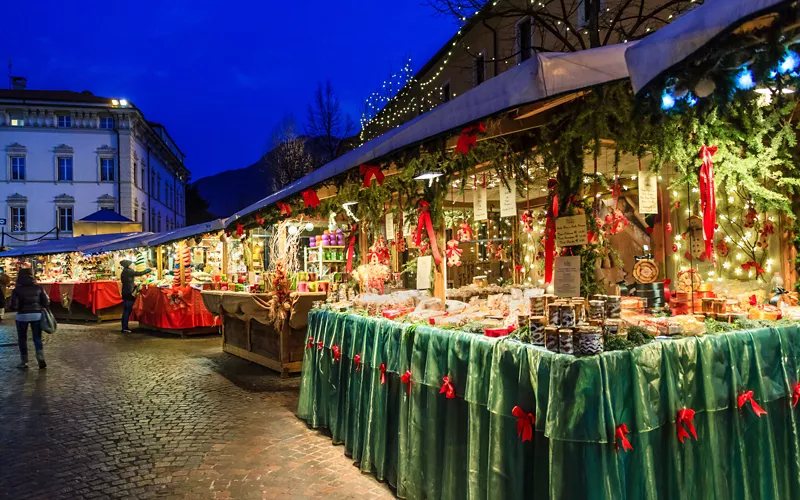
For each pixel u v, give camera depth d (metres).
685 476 2.74
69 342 11.50
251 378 7.74
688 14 1.83
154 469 4.38
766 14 1.58
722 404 2.88
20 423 5.66
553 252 3.39
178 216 64.06
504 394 2.85
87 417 5.86
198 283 12.99
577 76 2.33
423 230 5.06
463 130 3.01
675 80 1.98
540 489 2.62
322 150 28.75
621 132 3.07
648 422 2.57
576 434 2.39
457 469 3.31
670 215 5.88
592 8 8.50
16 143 39.59
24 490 4.03
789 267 4.78
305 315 7.71
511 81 2.49
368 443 4.22
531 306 2.87
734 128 3.19
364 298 5.12
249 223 8.27
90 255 18.33
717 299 3.56
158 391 7.00
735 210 5.27
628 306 3.63
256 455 4.67
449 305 4.52
